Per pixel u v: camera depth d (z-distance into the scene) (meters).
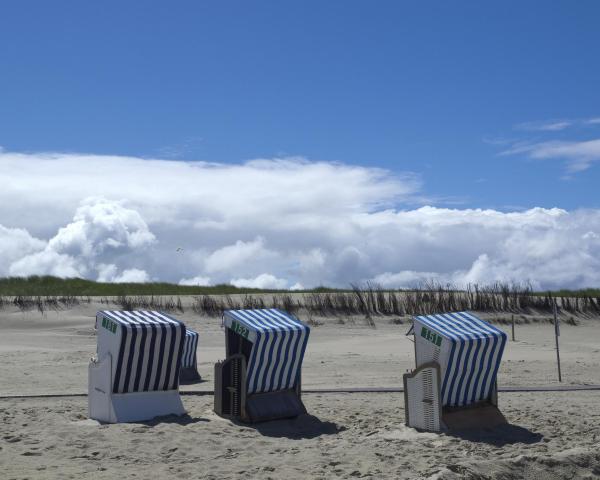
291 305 32.16
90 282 39.53
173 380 10.77
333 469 7.71
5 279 38.56
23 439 8.96
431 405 9.70
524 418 10.77
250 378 10.63
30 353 21.47
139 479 7.23
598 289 37.47
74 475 7.32
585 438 9.46
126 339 10.26
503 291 33.66
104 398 10.44
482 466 7.69
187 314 31.22
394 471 7.62
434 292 33.66
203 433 9.57
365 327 29.86
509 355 21.45
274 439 9.37
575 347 24.12
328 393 13.54
